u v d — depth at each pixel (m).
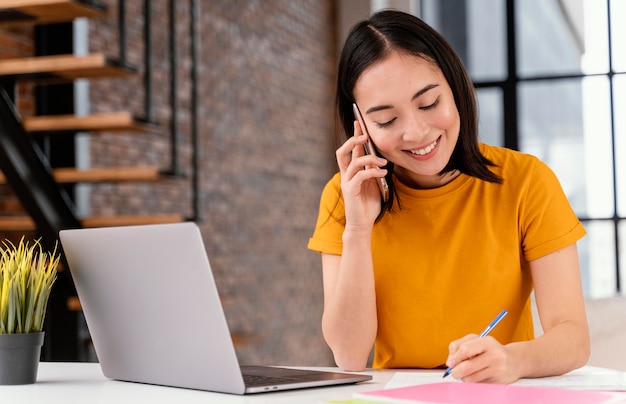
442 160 1.64
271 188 7.64
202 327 1.34
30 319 1.53
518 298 1.77
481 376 1.38
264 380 1.43
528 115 8.11
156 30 5.91
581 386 1.40
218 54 6.80
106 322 1.53
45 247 4.30
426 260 1.78
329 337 1.77
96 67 4.08
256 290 7.23
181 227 1.30
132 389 1.44
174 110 4.81
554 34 8.08
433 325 1.77
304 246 8.32
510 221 1.75
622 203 7.75
